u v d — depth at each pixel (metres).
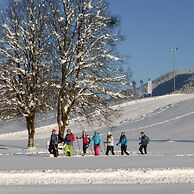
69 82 37.16
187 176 20.94
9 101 39.41
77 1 36.84
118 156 31.34
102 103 38.03
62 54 36.56
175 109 92.81
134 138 65.06
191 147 45.84
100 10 37.16
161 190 16.81
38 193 16.19
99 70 37.25
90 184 18.69
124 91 38.34
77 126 84.19
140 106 104.06
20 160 27.86
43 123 94.94
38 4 39.16
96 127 82.75
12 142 63.19
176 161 26.59
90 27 36.66
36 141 67.12
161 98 112.06
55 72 37.53
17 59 39.34
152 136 67.62
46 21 38.59
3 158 29.50
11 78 39.25
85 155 33.75
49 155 32.25
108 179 20.12
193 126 74.62
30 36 39.16
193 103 96.75
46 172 20.92
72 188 17.53
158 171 21.27
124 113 98.44
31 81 39.28
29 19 39.38
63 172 20.95
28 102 39.28
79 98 37.28
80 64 36.28
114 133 74.12
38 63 38.97
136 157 29.98
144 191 16.59
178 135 67.12
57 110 38.03
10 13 39.81
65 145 32.56
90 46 36.72
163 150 40.97
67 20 36.69
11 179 19.88
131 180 19.91
